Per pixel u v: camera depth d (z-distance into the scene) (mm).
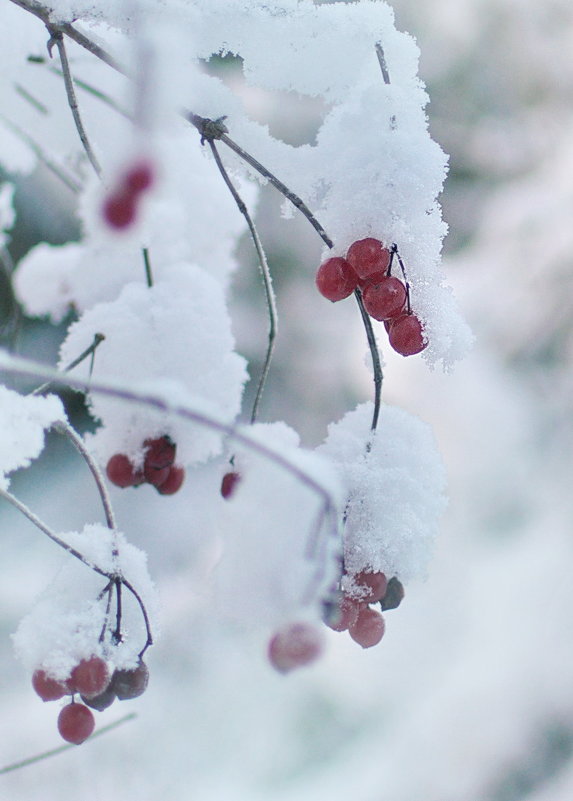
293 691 1264
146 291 661
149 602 604
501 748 1127
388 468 600
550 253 1663
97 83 698
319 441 1640
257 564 577
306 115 1613
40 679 585
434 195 606
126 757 1114
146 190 419
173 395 532
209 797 1111
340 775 1174
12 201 1310
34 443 595
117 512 1405
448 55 1795
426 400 1684
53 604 595
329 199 613
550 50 1784
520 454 1661
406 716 1231
